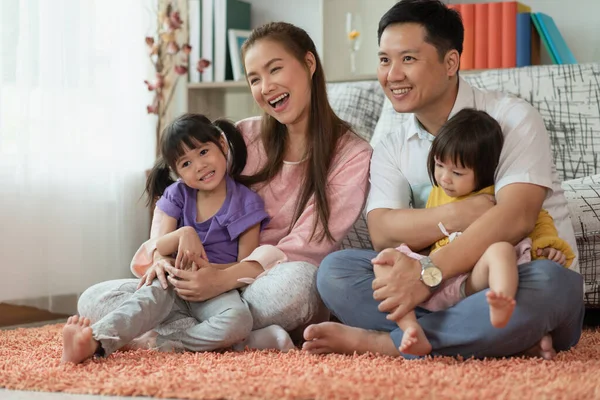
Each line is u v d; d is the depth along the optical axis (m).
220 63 3.92
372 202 2.03
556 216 1.96
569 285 1.63
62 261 3.11
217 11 3.93
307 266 1.97
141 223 3.59
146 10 3.69
